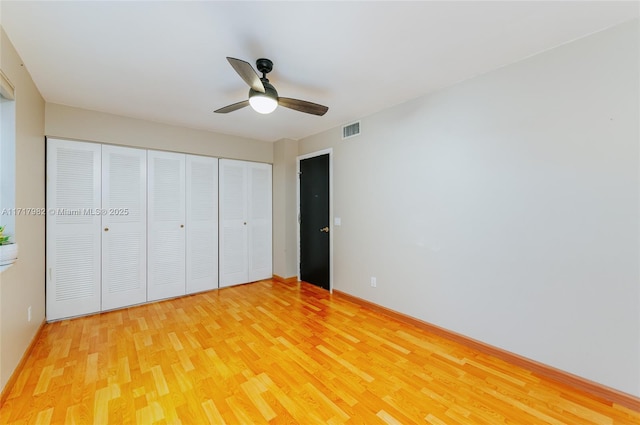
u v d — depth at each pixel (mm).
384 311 3119
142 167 3447
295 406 1682
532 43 1902
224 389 1833
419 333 2668
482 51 1995
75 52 1975
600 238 1781
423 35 1806
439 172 2621
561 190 1926
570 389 1847
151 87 2545
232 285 4246
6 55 1772
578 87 1852
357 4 1512
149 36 1798
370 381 1927
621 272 1713
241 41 1859
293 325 2842
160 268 3588
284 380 1934
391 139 3057
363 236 3412
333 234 3857
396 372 2033
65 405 1665
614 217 1733
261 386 1867
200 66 2184
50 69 2209
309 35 1797
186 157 3805
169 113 3221
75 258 3018
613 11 1588
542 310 2014
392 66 2201
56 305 2908
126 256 3338
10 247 1785
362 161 3412
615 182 1729
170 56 2039
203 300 3609
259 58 2066
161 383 1887
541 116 2008
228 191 4203
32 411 1614
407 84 2516
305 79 2416
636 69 1656
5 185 1934
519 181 2115
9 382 1793
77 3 1489
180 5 1511
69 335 2586
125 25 1686
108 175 3217
